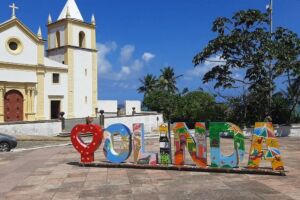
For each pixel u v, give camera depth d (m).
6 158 17.64
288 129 27.97
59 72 45.06
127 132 13.45
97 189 10.23
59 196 9.62
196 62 28.92
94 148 13.98
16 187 10.86
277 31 28.16
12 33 40.75
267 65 28.20
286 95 30.50
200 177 11.36
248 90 29.30
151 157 13.16
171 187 10.17
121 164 13.45
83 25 48.19
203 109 43.56
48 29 49.00
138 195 9.44
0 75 39.62
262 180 10.71
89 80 48.47
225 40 27.66
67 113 45.75
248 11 27.48
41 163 15.42
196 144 12.47
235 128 11.94
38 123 33.53
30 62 42.28
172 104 56.56
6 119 40.22
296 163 13.67
